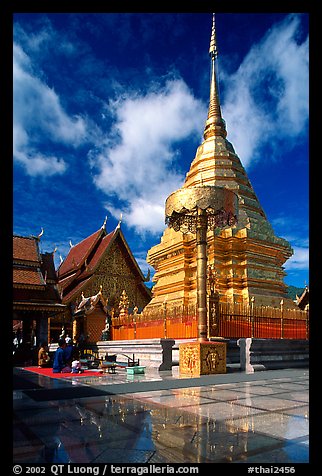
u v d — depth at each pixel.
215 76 30.33
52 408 6.62
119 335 23.36
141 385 9.89
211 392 8.51
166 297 23.61
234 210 14.07
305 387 9.36
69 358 16.86
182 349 13.73
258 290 21.77
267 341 15.88
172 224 15.55
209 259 22.52
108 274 42.59
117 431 4.96
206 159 26.92
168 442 4.46
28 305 23.94
